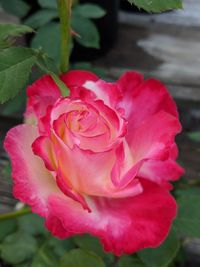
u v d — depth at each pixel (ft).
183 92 2.83
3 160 2.54
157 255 1.54
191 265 2.19
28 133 1.24
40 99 1.30
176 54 3.09
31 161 1.22
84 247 1.72
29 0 2.77
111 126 1.17
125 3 3.38
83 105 1.19
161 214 1.21
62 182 1.15
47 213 1.17
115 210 1.21
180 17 3.39
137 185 1.22
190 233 1.52
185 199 1.55
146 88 1.32
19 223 1.91
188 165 2.55
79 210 1.18
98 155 1.16
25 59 1.30
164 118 1.25
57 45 2.09
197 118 2.78
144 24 3.33
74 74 1.37
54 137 1.17
